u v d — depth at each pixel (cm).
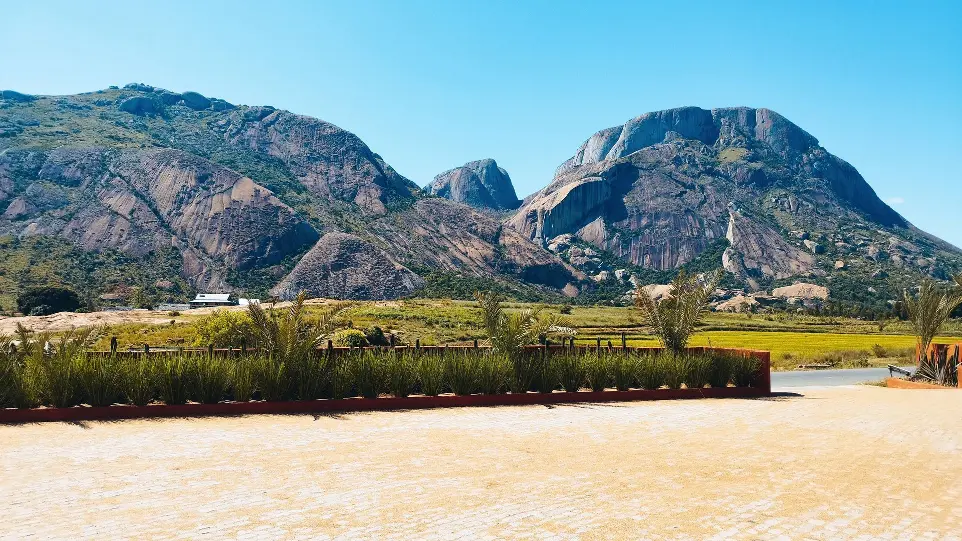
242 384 1467
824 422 1391
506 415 1457
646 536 645
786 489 833
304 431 1204
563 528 664
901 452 1080
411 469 909
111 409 1350
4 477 835
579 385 1802
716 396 1881
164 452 998
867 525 697
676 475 898
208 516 682
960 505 776
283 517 683
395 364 1623
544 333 1956
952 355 2402
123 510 700
